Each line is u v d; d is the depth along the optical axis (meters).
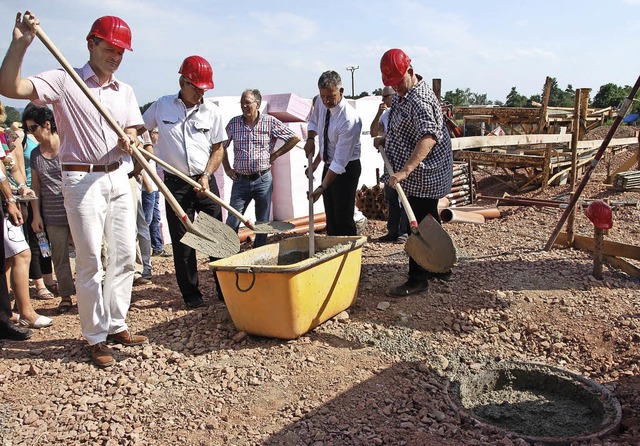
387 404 3.77
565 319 4.95
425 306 5.17
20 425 3.57
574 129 6.98
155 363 4.34
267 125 6.00
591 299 5.26
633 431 3.53
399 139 5.11
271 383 4.00
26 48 3.58
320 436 3.39
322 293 4.64
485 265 6.23
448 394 3.97
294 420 3.57
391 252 7.02
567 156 12.59
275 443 3.35
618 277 5.82
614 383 4.18
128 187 4.41
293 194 9.39
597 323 4.85
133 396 3.89
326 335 4.68
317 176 9.77
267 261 5.18
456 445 3.32
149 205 7.11
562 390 4.24
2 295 4.74
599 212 5.58
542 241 7.20
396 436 3.40
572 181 7.07
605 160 15.05
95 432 3.46
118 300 4.53
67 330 5.02
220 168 8.59
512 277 5.83
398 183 4.96
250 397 3.84
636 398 3.95
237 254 4.91
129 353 4.52
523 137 9.85
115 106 4.23
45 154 5.34
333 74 5.40
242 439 3.39
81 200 4.10
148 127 5.28
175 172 4.76
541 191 11.91
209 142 5.32
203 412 3.69
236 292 4.55
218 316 5.16
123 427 3.51
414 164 4.73
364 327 4.79
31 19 3.54
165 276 6.68
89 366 4.30
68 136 4.07
